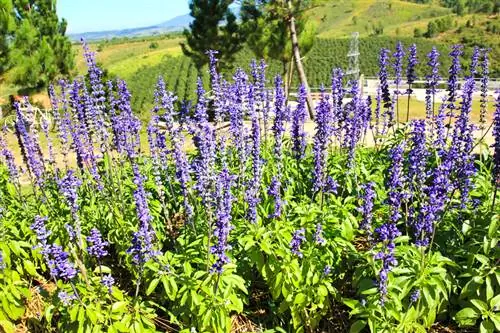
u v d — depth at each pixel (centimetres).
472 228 82
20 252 91
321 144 90
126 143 108
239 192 98
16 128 110
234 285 75
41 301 90
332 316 81
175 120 104
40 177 107
